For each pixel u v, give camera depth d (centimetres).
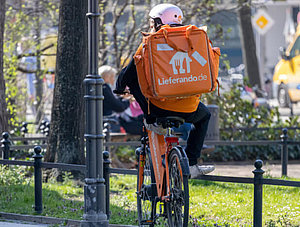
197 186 2139
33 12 3962
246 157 3169
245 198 1908
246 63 4950
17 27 3828
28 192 1973
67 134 2270
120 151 3081
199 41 1196
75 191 2072
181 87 1185
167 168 1273
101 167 1417
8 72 3525
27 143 3048
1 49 2558
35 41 3950
